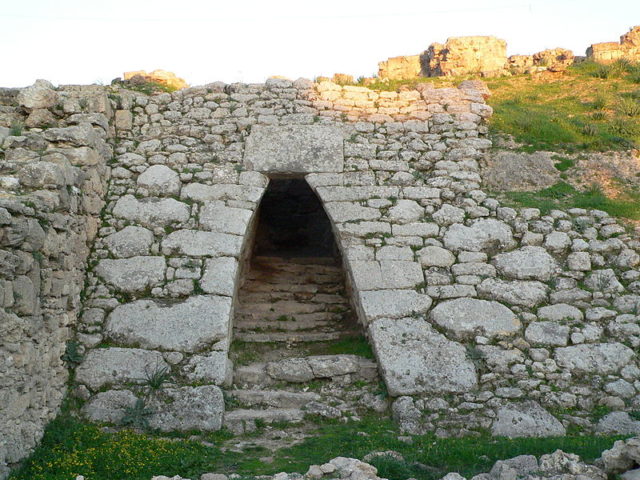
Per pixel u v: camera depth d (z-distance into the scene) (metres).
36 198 6.78
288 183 15.01
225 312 8.54
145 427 7.62
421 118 10.52
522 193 9.92
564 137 10.98
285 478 5.69
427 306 8.72
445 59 19.03
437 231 9.35
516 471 5.64
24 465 6.06
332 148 9.97
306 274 12.38
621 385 7.99
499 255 9.11
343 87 10.70
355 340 9.73
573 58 17.36
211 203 9.45
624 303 8.59
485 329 8.49
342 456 6.56
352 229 9.35
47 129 9.12
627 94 13.06
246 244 10.80
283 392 8.43
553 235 9.20
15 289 6.07
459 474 5.77
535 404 7.88
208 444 7.23
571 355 8.24
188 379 8.07
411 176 9.85
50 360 7.21
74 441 6.77
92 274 8.73
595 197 9.77
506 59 19.08
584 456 6.15
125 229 9.13
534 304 8.70
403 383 8.16
